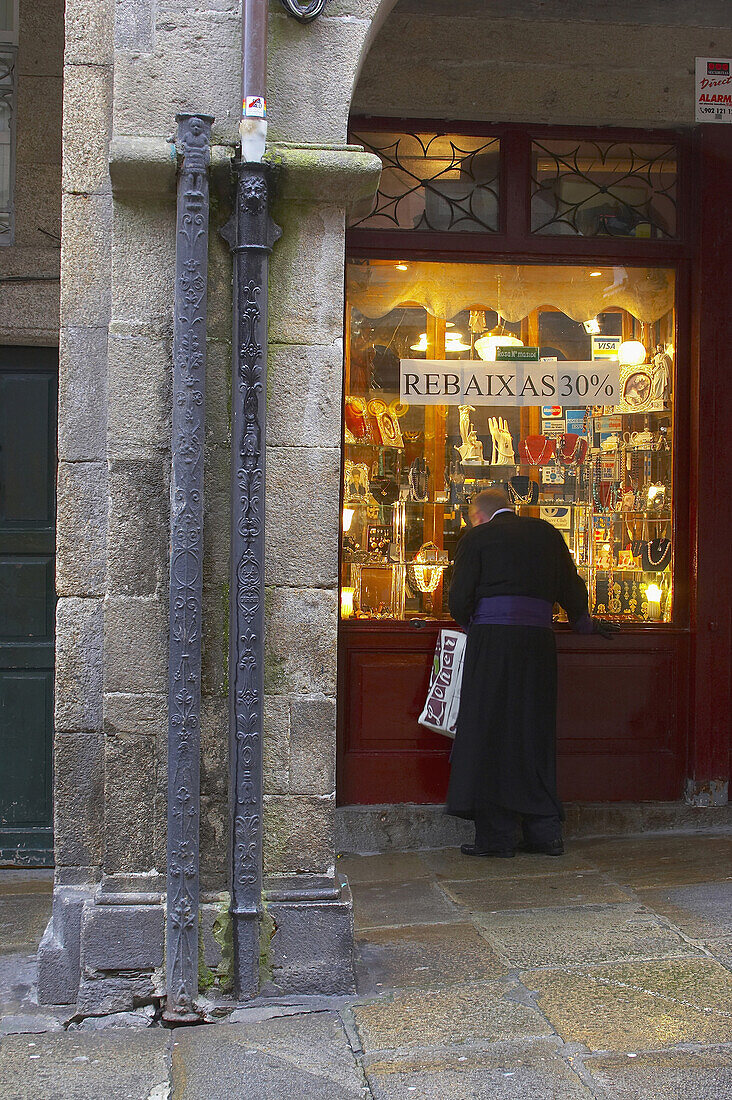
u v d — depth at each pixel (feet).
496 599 16.67
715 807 18.06
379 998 11.44
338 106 11.77
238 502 11.27
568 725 18.07
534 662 16.57
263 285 11.34
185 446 11.23
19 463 16.55
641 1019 10.86
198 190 11.22
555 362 18.38
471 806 16.26
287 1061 10.12
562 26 17.58
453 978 11.95
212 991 11.34
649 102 17.78
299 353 11.68
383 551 18.08
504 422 18.35
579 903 14.51
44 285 16.25
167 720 11.46
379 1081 9.71
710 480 17.99
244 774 11.27
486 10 17.47
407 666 17.79
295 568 11.66
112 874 11.46
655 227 18.34
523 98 17.56
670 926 13.52
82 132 11.72
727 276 18.03
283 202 11.61
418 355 18.15
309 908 11.44
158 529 11.51
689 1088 9.50
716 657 18.06
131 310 11.51
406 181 17.94
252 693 11.28
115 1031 10.93
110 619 11.46
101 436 11.73
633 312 18.42
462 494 18.29
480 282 18.25
